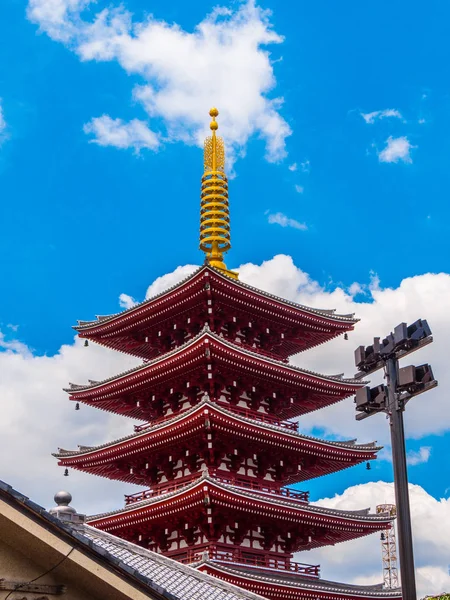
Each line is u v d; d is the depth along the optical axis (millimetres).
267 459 62406
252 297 63781
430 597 63438
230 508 56781
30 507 16859
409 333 33875
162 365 61719
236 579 53750
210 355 59219
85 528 27906
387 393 34125
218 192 72750
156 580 25844
